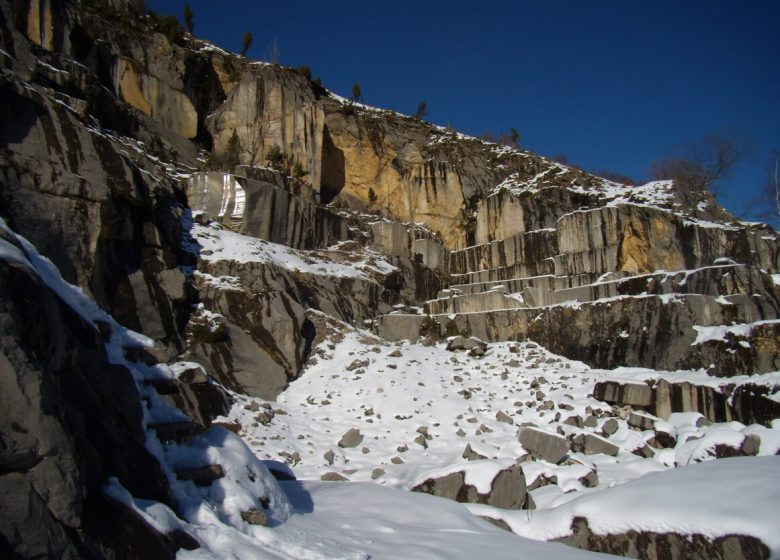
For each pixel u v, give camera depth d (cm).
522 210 2598
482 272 2453
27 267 412
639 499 726
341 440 1268
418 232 2858
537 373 1733
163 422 630
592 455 1241
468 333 2064
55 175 1190
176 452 602
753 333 1506
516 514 816
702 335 1617
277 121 2788
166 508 464
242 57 3412
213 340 1451
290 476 959
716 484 704
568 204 2850
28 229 1116
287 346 1556
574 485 990
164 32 2931
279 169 2561
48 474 361
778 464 745
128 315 1312
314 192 2802
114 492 428
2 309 369
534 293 2083
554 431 1233
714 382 1429
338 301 1967
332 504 780
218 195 2012
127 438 492
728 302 1666
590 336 1825
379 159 3353
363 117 3466
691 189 3122
